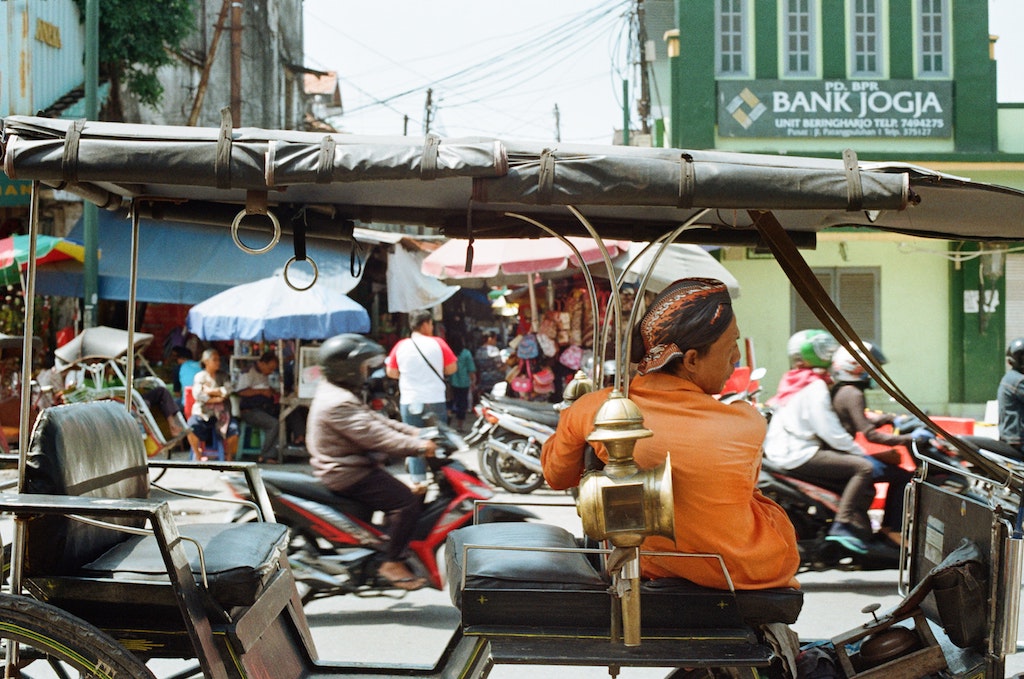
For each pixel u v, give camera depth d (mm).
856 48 15250
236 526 3361
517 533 3189
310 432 5258
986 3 15109
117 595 2758
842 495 5586
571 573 2682
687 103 15266
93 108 11398
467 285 11547
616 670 2592
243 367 11297
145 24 14430
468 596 2615
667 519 2307
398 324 16375
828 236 14656
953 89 15250
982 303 14820
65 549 2820
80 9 14148
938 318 15023
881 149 15281
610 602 2596
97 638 2578
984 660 2809
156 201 3463
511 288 15211
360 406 5207
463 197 3238
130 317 3564
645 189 2484
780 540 2664
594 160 2494
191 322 10555
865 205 2518
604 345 2930
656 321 2672
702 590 2588
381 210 3486
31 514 2656
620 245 9797
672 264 10109
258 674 2795
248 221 3488
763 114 15234
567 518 7707
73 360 9734
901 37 15219
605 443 2352
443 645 4645
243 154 2541
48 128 2580
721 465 2533
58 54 13617
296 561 5094
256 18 19766
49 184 2863
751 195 2496
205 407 10273
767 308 14922
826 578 5875
